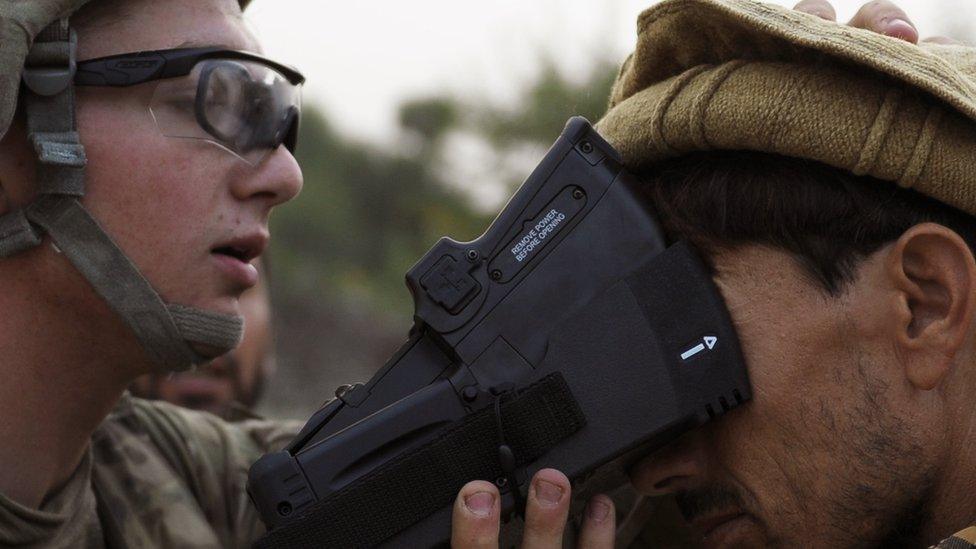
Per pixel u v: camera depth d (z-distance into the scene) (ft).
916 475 4.50
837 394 4.51
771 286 4.58
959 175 4.35
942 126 4.37
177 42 4.93
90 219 4.83
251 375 9.53
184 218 4.94
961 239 4.41
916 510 4.55
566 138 4.75
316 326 23.80
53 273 4.88
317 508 4.41
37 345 4.99
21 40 4.52
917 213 4.50
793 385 4.53
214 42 5.01
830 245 4.53
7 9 4.50
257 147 5.10
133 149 4.85
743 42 4.63
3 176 4.82
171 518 6.15
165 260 4.93
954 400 4.53
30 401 5.07
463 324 4.58
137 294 4.89
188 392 9.00
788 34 4.39
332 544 4.41
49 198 4.79
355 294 24.73
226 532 6.45
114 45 4.85
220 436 6.75
